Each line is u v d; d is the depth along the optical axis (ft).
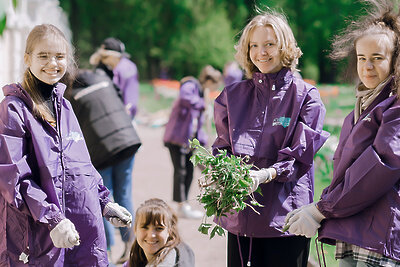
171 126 28.17
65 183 12.75
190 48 149.59
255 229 13.85
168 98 111.86
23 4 41.27
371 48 11.93
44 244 12.33
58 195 12.59
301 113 13.78
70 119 13.28
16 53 39.68
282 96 14.02
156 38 182.09
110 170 21.01
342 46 13.28
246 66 14.80
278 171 13.28
